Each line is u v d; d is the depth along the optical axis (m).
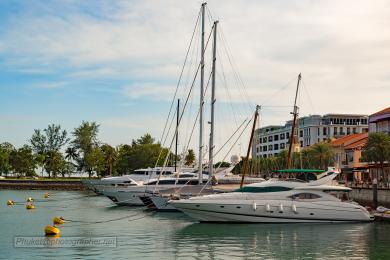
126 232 36.38
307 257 27.98
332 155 95.50
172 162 91.38
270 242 32.53
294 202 40.62
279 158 106.38
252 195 40.78
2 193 97.38
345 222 41.19
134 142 145.00
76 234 35.28
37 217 47.34
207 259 27.05
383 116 87.81
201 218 40.62
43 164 150.38
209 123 53.47
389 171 77.06
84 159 151.38
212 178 53.78
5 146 142.00
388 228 38.72
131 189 61.34
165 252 28.81
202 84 54.78
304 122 159.62
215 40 54.84
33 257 26.97
